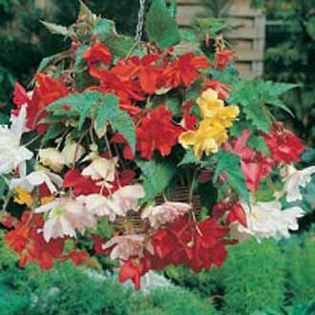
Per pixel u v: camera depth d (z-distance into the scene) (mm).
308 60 5512
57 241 2047
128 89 1939
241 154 1982
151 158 1941
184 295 3715
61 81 2043
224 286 4125
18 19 4930
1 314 3318
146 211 1928
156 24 2041
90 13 2104
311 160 5309
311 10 5484
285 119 5586
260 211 2021
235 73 2141
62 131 1981
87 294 3432
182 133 1910
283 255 4238
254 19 5621
